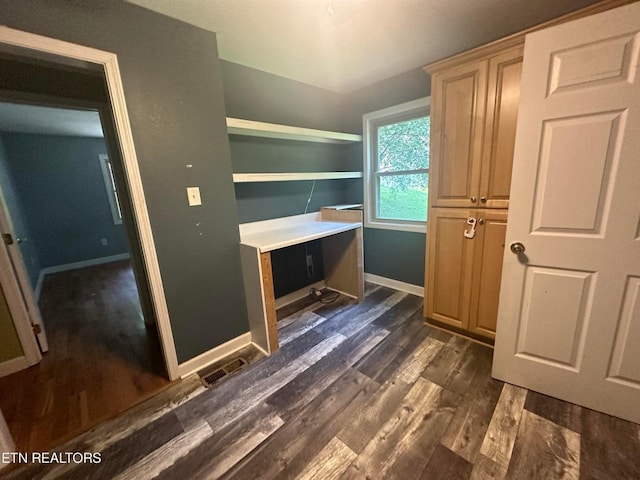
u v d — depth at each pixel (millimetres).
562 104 1255
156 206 1607
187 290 1803
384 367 1839
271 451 1298
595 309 1342
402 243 2953
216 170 1846
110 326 2604
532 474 1134
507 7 1607
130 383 1797
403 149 2836
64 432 1445
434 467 1185
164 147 1602
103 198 5031
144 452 1322
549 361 1506
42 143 4402
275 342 2076
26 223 4133
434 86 1940
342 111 3178
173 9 1489
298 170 2828
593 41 1150
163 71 1553
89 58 1321
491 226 1839
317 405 1552
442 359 1891
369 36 1870
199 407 1581
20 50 1212
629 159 1160
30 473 1249
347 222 2793
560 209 1341
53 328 2596
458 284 2076
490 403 1509
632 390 1312
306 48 2016
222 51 2020
